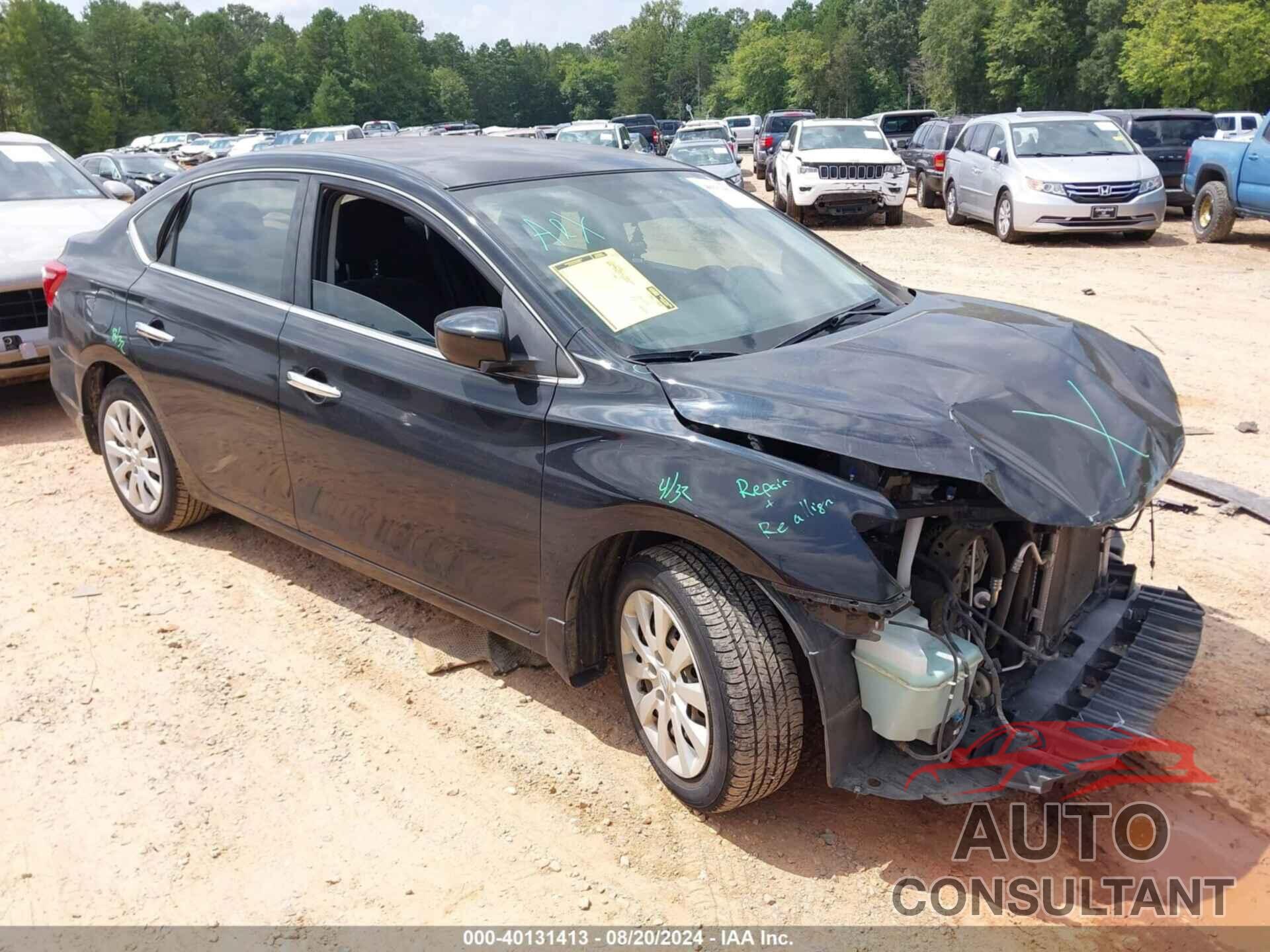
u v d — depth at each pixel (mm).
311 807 3123
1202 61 41844
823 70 110438
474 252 3357
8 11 91938
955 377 2959
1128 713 2949
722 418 2791
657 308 3289
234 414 4125
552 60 181625
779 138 28359
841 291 3775
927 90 82938
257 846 2967
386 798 3164
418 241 3664
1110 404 3057
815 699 3309
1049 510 2611
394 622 4207
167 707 3635
